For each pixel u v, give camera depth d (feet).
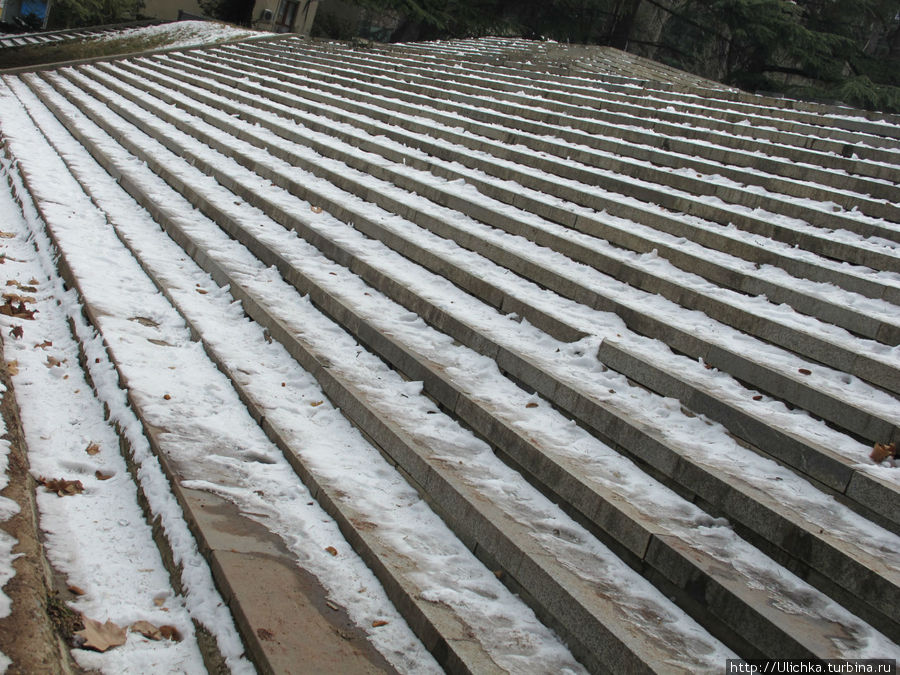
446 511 13.93
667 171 29.43
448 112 41.47
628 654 10.49
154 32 82.02
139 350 18.42
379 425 15.87
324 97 45.96
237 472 14.53
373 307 21.01
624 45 105.60
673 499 13.66
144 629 11.20
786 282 20.83
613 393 16.58
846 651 10.27
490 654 10.90
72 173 33.22
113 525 13.34
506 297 20.62
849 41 89.20
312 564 12.46
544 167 31.45
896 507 12.52
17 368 17.43
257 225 26.76
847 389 16.11
